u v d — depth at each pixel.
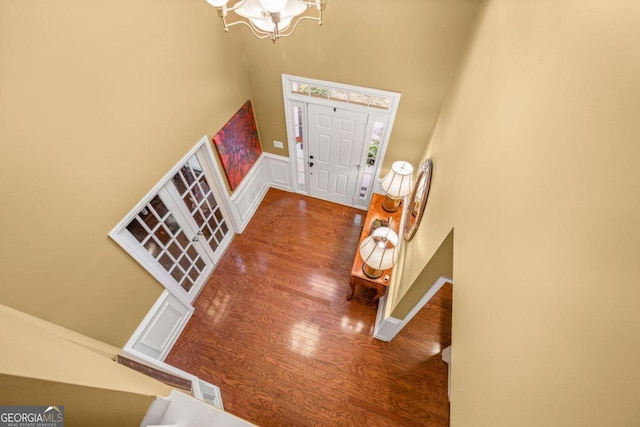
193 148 2.79
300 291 3.60
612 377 0.45
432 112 3.12
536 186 0.81
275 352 3.10
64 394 0.87
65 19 1.55
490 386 0.81
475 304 1.05
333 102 3.44
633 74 0.52
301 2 1.47
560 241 0.65
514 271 0.82
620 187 0.51
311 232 4.27
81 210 1.88
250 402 2.78
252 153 4.01
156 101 2.25
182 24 2.30
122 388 1.17
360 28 2.68
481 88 1.63
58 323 1.90
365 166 4.03
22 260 1.61
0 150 1.42
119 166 2.08
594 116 0.62
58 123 1.64
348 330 3.27
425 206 2.51
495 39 1.58
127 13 1.86
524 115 0.99
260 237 4.19
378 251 2.67
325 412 2.73
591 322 0.52
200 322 3.32
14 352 0.86
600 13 0.68
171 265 3.00
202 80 2.68
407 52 2.72
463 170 1.59
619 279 0.47
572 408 0.51
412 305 2.35
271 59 3.18
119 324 2.43
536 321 0.67
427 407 2.77
